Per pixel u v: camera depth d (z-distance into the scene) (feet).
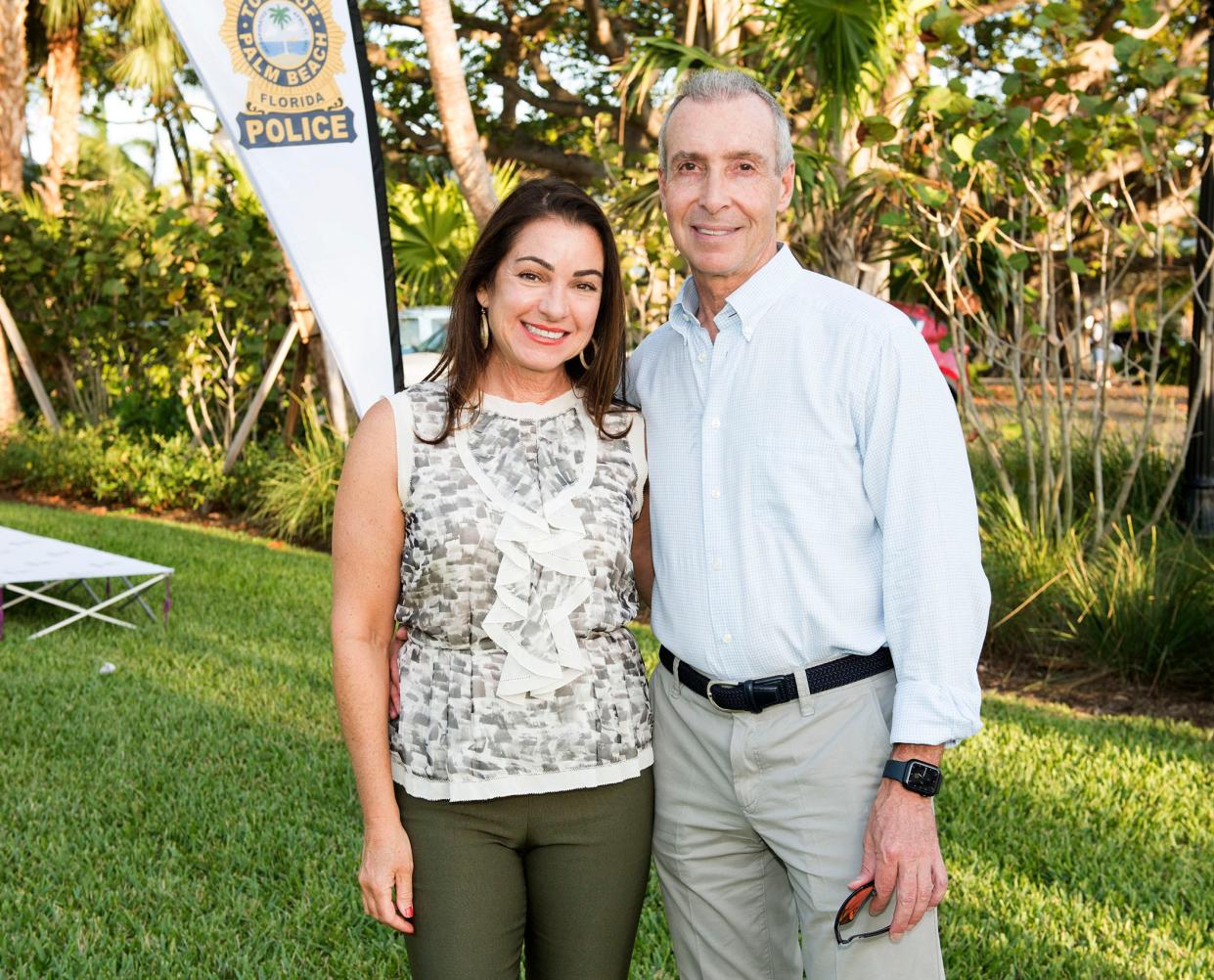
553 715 6.35
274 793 13.30
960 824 12.31
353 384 14.57
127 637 20.06
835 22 21.91
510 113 56.24
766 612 6.55
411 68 54.70
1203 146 20.74
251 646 19.62
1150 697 18.04
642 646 19.61
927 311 26.14
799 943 7.77
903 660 6.25
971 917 10.36
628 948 6.72
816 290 6.68
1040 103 19.11
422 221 42.32
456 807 6.30
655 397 7.04
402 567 6.49
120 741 14.82
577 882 6.48
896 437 6.29
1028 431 20.75
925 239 21.57
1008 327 24.95
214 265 35.19
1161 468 22.88
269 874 11.43
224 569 25.61
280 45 14.76
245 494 33.06
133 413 38.73
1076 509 22.68
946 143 20.44
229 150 35.83
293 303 30.53
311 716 16.06
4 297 39.22
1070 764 14.25
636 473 6.86
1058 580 19.65
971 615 6.22
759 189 6.62
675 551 6.86
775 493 6.53
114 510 35.24
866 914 6.49
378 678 6.39
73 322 38.91
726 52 25.32
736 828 6.97
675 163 6.76
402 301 43.57
